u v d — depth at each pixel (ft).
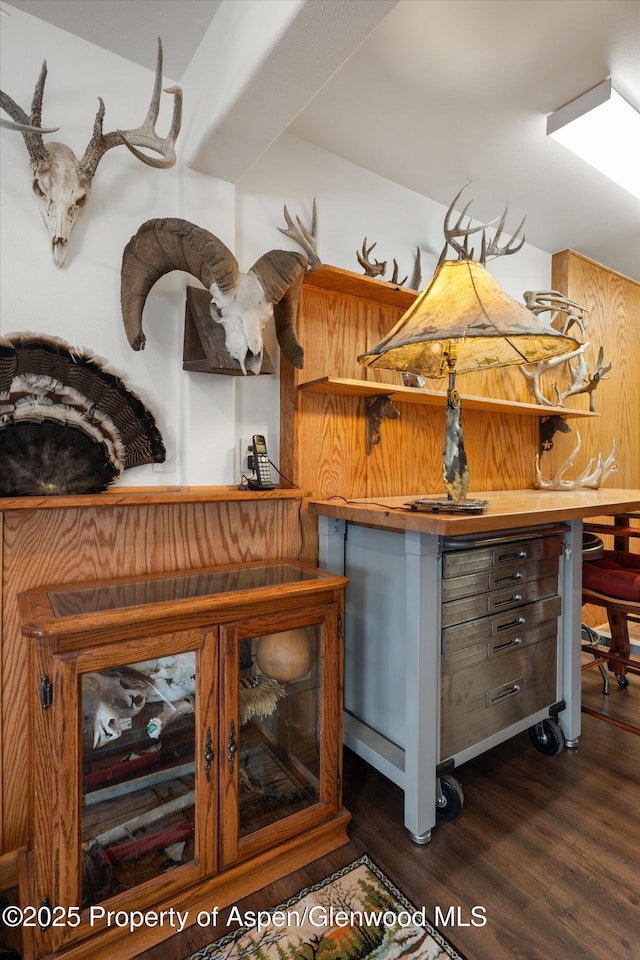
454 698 5.16
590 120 6.08
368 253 6.73
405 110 6.08
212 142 4.98
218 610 4.06
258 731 4.50
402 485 7.55
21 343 4.57
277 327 5.54
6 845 4.51
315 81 4.16
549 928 3.88
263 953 3.70
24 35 4.62
